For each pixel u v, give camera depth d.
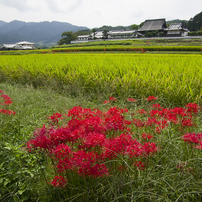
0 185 2.17
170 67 7.70
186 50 28.64
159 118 2.60
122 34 76.56
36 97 5.48
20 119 3.66
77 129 1.95
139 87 5.70
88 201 1.93
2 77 8.95
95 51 36.25
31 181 2.24
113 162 2.05
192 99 4.73
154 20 72.88
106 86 6.04
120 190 1.95
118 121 2.11
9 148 2.32
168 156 2.22
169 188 1.94
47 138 1.88
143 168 2.00
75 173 1.92
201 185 1.91
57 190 2.07
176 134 2.54
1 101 4.40
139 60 10.68
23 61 11.32
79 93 5.94
